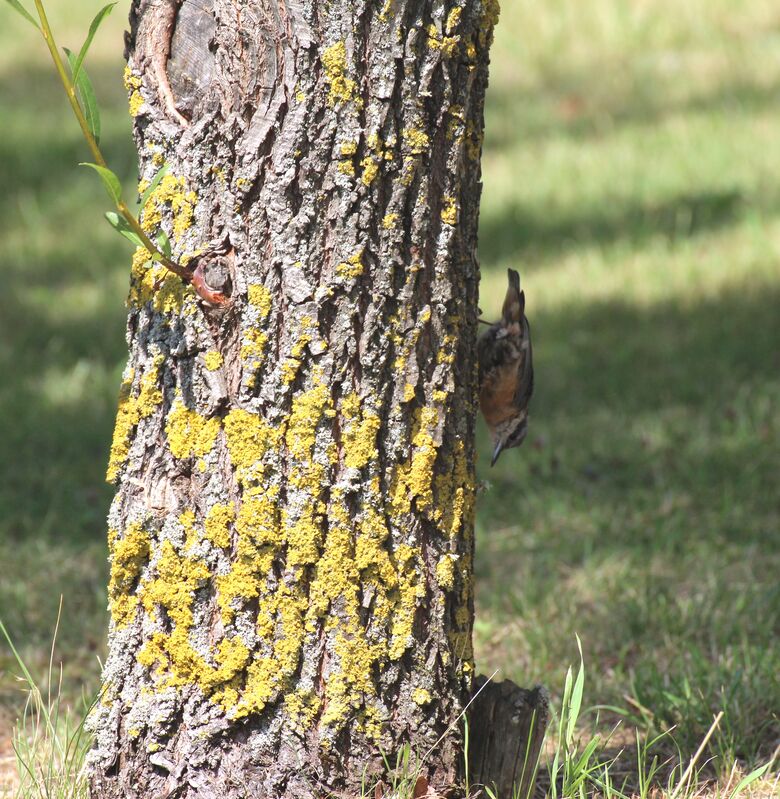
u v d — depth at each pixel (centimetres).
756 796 751
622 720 884
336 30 609
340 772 632
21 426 1633
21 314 2062
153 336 647
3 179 2712
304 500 625
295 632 628
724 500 1285
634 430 1519
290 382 624
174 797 636
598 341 1842
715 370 1694
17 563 1226
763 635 994
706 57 3391
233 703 631
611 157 2703
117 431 659
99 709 666
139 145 654
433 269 637
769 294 1948
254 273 623
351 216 617
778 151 2606
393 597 637
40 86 3400
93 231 2472
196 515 636
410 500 639
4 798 726
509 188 2591
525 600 1102
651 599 1084
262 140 615
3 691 973
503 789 663
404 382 634
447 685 652
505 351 879
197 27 634
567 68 3441
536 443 1473
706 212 2331
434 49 619
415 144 621
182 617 636
